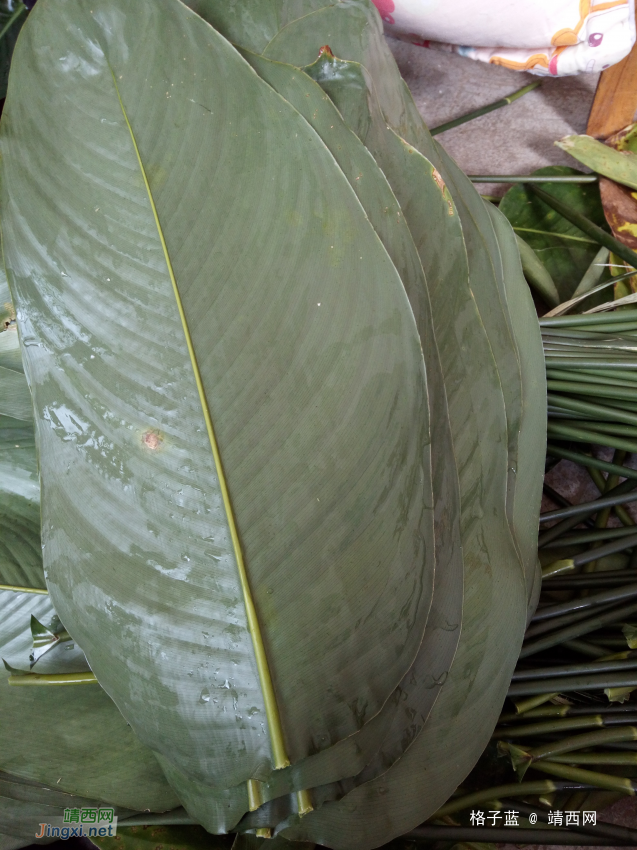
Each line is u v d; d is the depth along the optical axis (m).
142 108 0.37
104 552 0.33
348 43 0.46
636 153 0.65
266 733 0.32
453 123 0.71
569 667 0.45
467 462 0.42
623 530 0.52
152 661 0.33
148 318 0.34
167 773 0.37
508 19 0.62
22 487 0.47
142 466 0.33
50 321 0.35
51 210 0.36
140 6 0.38
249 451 0.33
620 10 0.61
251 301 0.34
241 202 0.36
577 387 0.52
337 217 0.36
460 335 0.43
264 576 0.32
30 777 0.40
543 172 0.68
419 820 0.37
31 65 0.38
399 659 0.34
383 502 0.34
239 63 0.38
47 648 0.42
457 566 0.39
